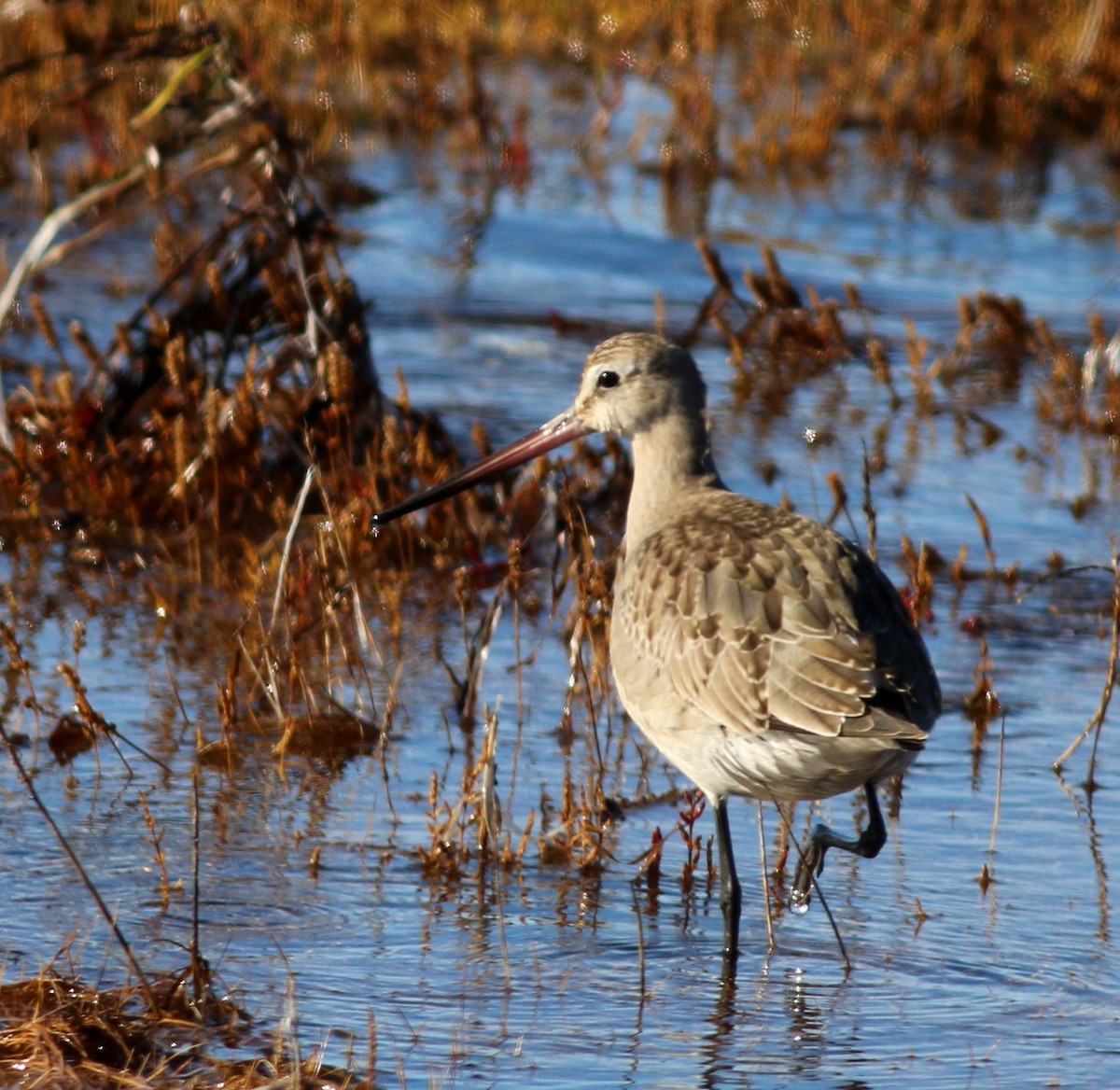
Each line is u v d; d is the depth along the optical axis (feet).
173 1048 23.93
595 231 72.08
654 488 33.06
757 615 27.25
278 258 46.98
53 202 67.67
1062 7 89.97
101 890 28.55
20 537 44.14
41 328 47.57
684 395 33.06
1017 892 29.78
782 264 69.41
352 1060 23.81
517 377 57.11
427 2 91.81
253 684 37.04
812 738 26.22
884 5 88.94
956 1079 24.07
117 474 45.06
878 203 77.36
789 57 86.79
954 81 85.81
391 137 80.89
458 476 35.42
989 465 52.37
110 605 40.88
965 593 43.11
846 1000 26.35
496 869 30.25
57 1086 22.68
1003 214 76.84
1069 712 37.06
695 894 30.01
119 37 56.75
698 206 75.61
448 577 43.55
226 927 27.63
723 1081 23.91
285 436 46.42
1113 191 79.77
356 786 33.06
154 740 34.32
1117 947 27.91
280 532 43.21
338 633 36.94
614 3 94.27
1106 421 55.31
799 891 28.58
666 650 28.43
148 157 46.21
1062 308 65.98
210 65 48.78
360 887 29.25
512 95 86.53
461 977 26.58
